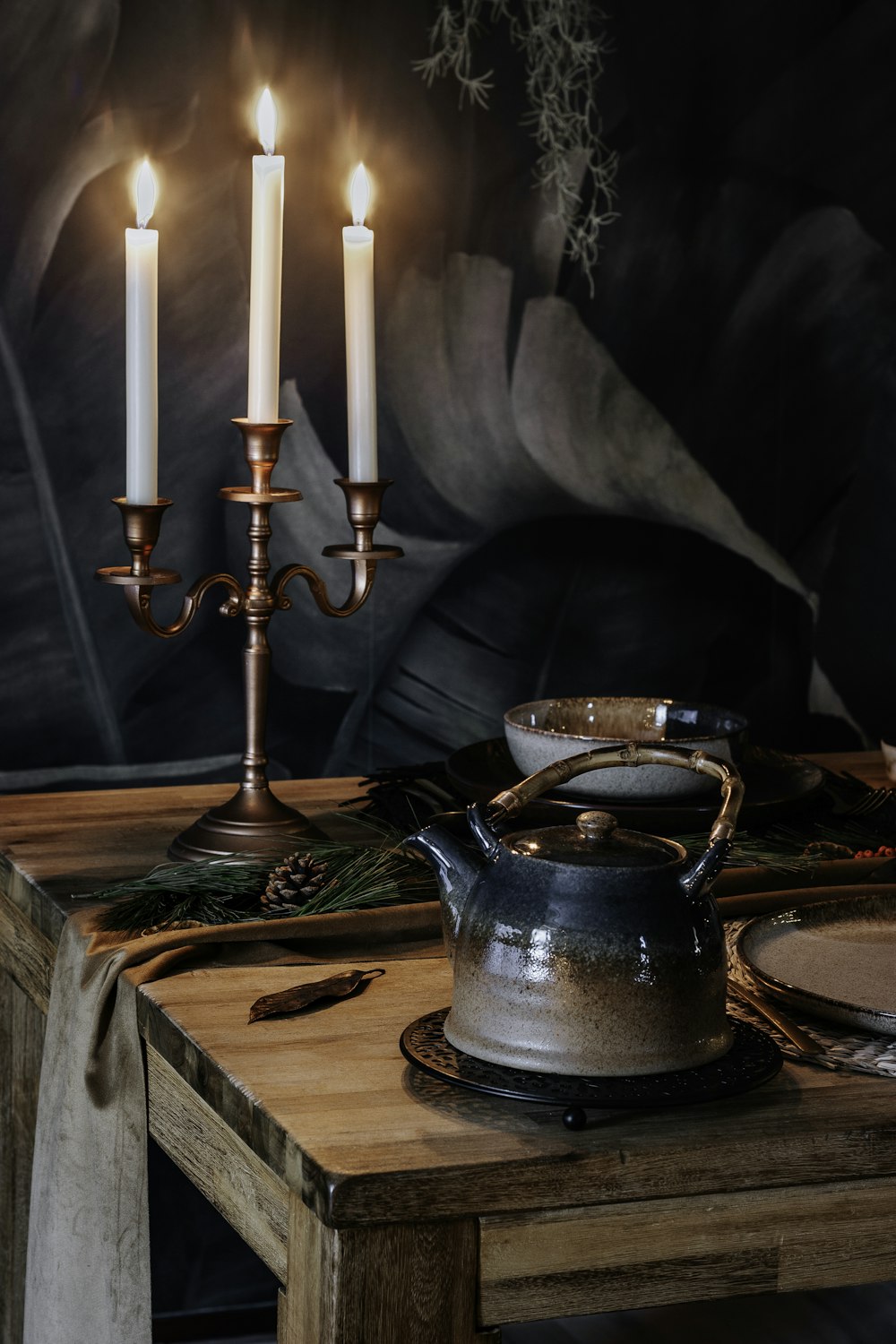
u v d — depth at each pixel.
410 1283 0.78
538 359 1.93
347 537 1.88
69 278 1.72
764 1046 0.90
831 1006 0.93
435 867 0.90
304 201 1.80
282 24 1.77
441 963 1.12
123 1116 1.08
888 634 2.15
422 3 1.82
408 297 1.86
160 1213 1.89
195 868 1.25
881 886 1.21
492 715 1.98
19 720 1.77
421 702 1.94
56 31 1.68
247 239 1.79
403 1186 0.77
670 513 2.03
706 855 0.85
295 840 1.34
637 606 2.03
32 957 1.33
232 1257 1.93
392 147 1.83
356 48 1.80
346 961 1.12
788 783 1.47
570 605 2.00
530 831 0.91
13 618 1.76
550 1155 0.79
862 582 2.13
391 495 1.90
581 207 1.92
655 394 1.99
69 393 1.74
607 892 0.83
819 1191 0.85
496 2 1.85
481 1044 0.86
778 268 2.03
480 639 1.96
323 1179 0.76
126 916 1.17
